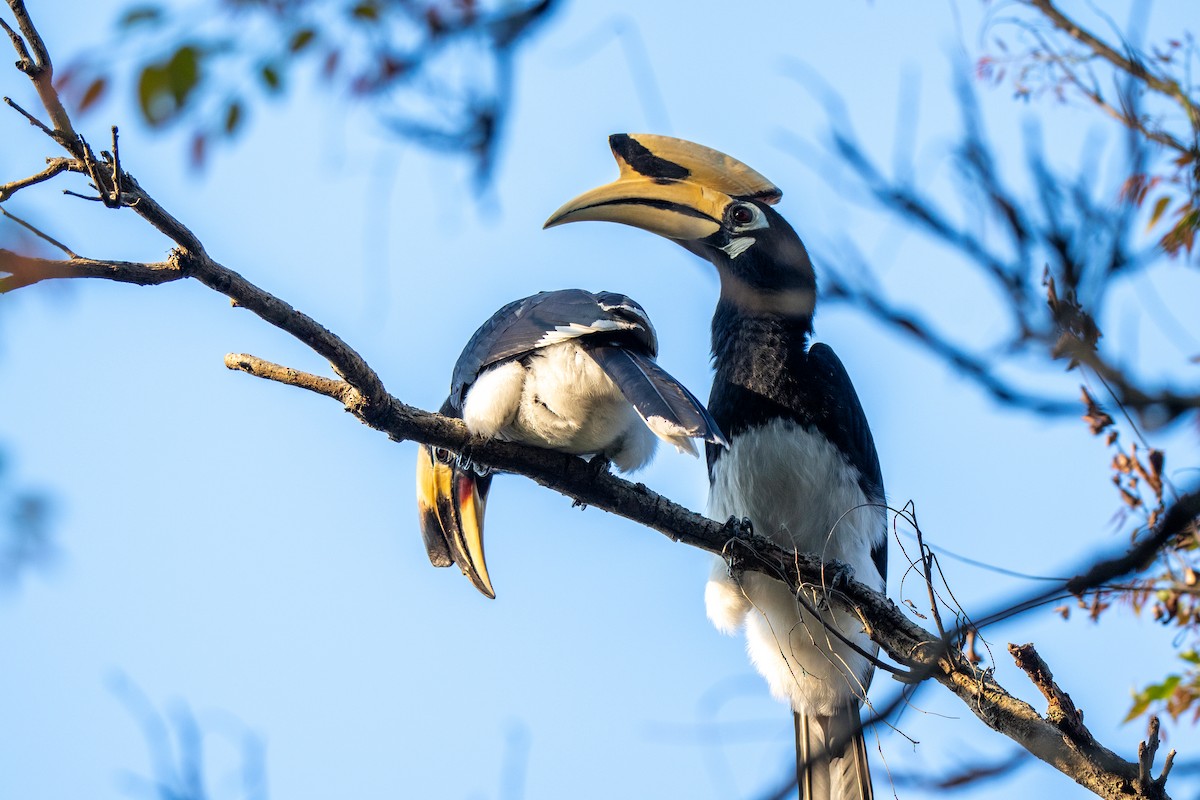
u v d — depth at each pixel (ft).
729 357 41.16
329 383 30.40
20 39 24.97
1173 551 26.35
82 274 26.27
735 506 40.06
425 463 39.75
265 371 30.09
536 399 31.55
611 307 31.73
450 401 37.01
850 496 39.52
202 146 22.91
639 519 33.83
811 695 38.78
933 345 18.66
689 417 29.04
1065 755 28.25
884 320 18.80
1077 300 18.35
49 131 25.59
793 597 36.76
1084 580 18.90
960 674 29.43
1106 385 17.95
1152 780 27.48
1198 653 27.76
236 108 22.77
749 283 41.63
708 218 43.06
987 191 18.89
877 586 40.27
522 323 32.24
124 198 26.30
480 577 38.99
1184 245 28.71
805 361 40.37
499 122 22.77
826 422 39.81
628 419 32.35
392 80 22.76
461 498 39.40
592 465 33.06
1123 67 32.14
